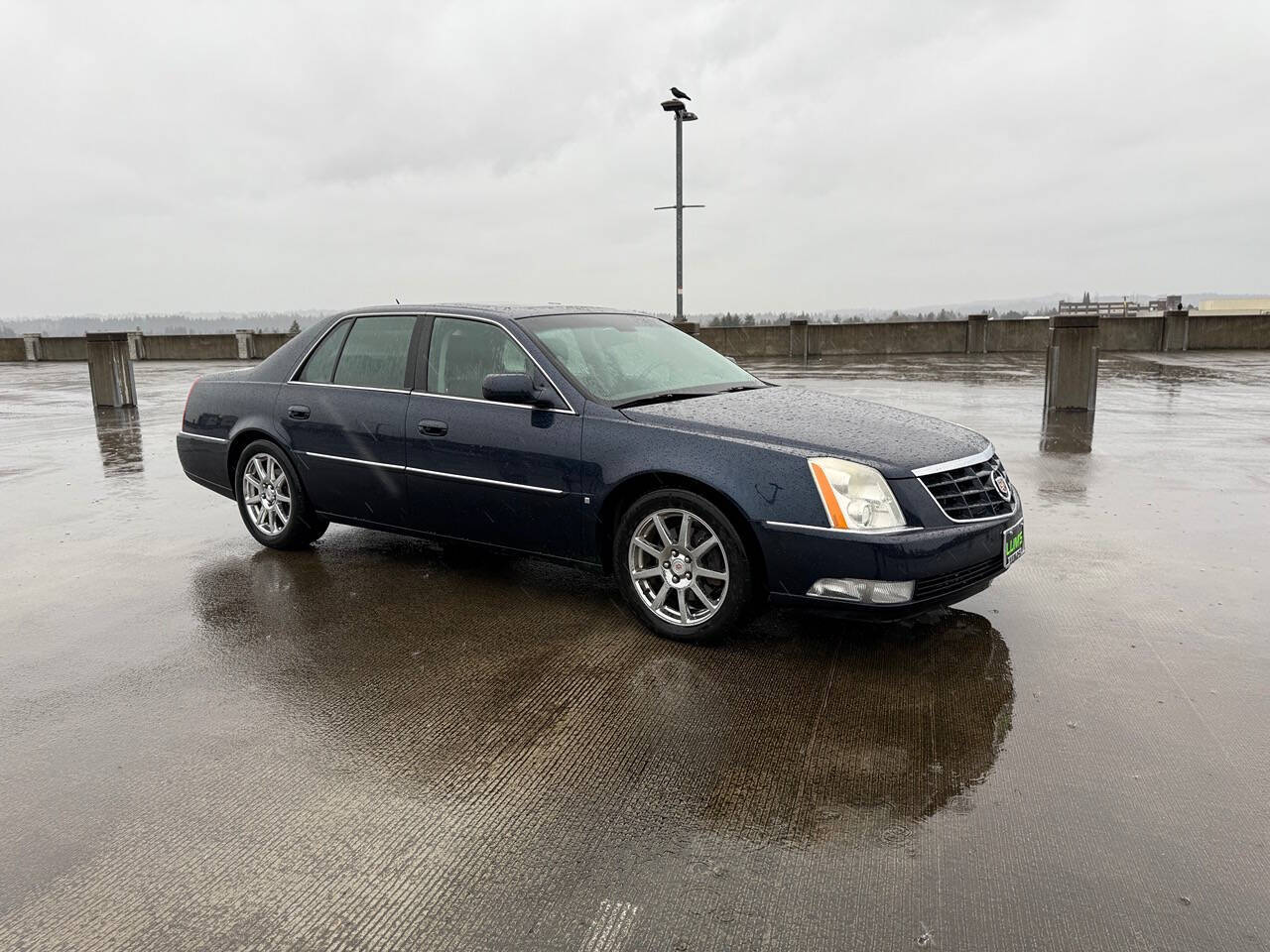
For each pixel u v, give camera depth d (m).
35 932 2.10
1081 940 2.03
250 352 31.03
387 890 2.24
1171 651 3.70
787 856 2.36
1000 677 3.47
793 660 3.68
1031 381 16.22
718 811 2.58
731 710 3.23
